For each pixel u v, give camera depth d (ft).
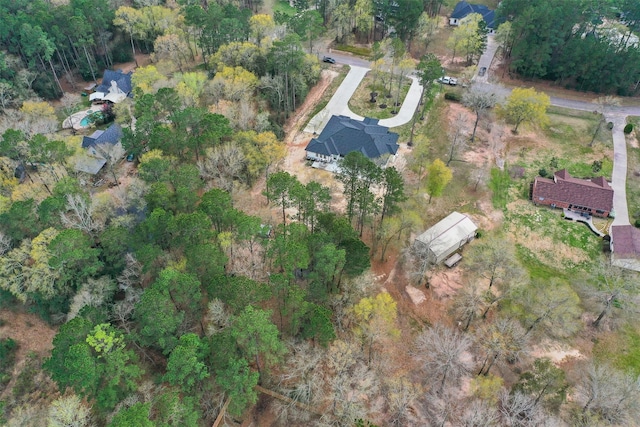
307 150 301.22
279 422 176.45
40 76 350.84
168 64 357.00
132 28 379.14
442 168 249.34
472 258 227.81
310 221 220.43
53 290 198.70
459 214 254.47
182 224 186.29
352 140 300.20
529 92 308.19
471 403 181.68
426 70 291.99
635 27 404.77
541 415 170.50
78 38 362.53
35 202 219.00
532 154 314.14
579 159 309.63
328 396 178.40
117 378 153.17
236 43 334.03
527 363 198.70
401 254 240.53
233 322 161.68
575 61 351.67
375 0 403.75
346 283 199.72
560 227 263.29
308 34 376.89
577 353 203.92
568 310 196.75
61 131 326.44
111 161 270.67
